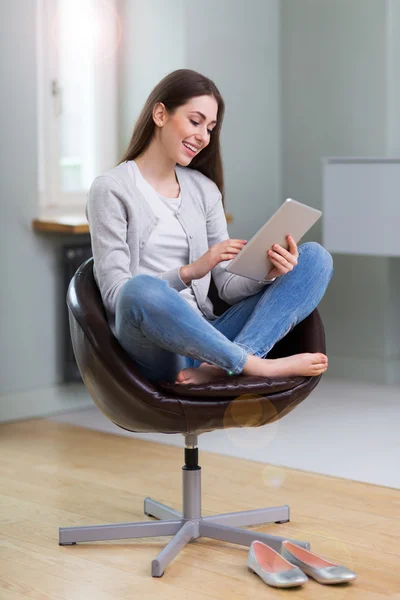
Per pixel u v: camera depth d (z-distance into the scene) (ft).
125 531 7.90
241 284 8.10
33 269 13.60
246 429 12.34
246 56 16.14
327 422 12.75
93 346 7.16
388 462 10.68
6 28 13.03
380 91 15.60
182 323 6.88
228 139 15.94
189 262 8.10
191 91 7.74
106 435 12.29
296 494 9.48
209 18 15.34
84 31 14.84
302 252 7.83
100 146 15.20
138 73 15.16
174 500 9.32
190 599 6.74
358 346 16.14
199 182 8.37
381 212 13.80
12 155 13.24
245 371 7.30
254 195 16.51
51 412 13.82
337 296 16.34
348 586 6.98
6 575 7.24
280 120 16.89
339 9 15.98
